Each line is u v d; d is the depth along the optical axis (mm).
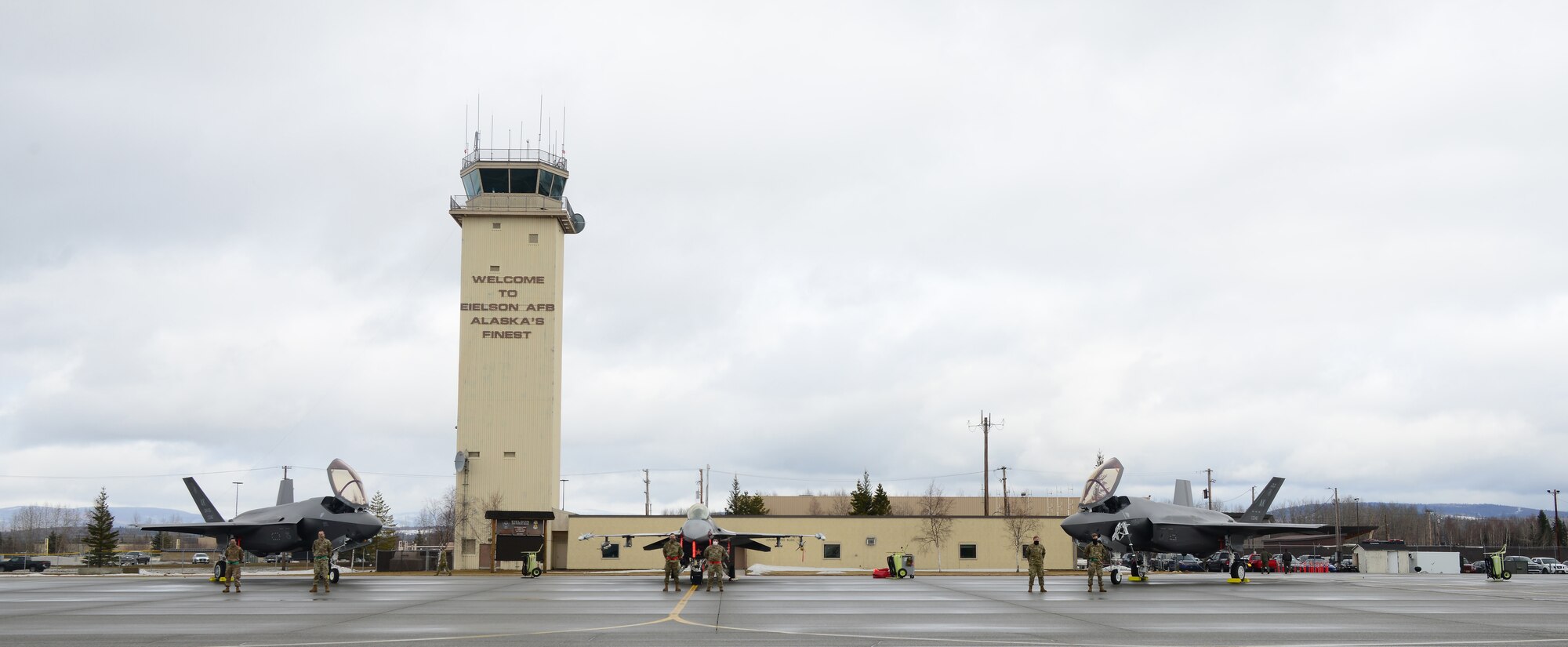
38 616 24359
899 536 69562
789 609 26625
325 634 20094
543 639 19203
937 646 18266
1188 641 19000
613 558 70125
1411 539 182125
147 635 19953
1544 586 39500
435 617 24062
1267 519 53750
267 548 43719
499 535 58531
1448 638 19531
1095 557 34781
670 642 18812
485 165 78438
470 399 75938
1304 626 21922
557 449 78062
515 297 77188
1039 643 18641
